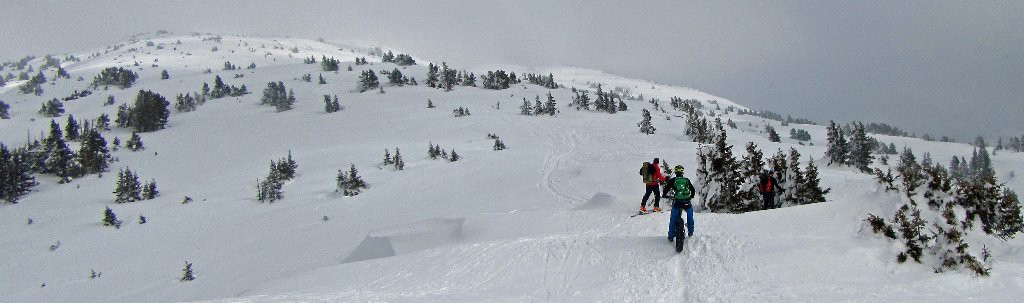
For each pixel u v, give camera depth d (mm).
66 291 41094
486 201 44531
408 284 9414
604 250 9836
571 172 51844
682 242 9062
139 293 37594
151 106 130125
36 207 73125
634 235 11578
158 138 120000
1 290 43312
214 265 41469
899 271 7191
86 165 91812
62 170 90875
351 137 104750
